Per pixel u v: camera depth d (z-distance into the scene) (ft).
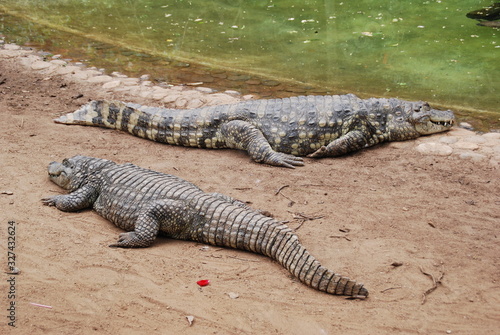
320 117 32.04
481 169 29.45
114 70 46.16
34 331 17.44
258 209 25.08
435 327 18.07
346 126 32.14
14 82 42.22
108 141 33.30
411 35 54.70
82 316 18.26
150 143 33.71
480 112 38.37
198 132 32.91
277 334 17.66
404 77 45.09
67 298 19.10
